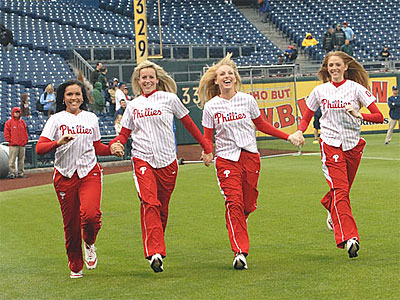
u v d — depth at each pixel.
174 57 45.78
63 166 8.77
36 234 12.79
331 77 10.04
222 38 51.75
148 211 8.83
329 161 9.68
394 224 11.70
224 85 9.44
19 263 10.06
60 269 9.52
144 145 9.22
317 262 8.97
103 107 34.50
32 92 37.28
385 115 38.97
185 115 9.48
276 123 27.88
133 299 7.45
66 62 43.31
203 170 23.19
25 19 48.34
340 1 56.25
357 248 8.91
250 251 10.02
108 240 11.67
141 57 34.12
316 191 16.56
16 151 25.61
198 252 10.24
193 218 13.53
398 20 54.56
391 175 18.98
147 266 9.41
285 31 53.72
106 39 48.25
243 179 9.45
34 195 19.52
